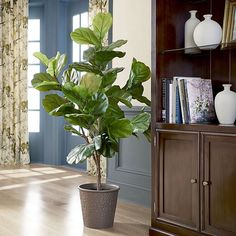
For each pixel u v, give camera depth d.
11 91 5.32
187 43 2.47
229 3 2.34
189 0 2.57
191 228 2.20
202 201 2.14
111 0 4.34
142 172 3.30
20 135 5.34
